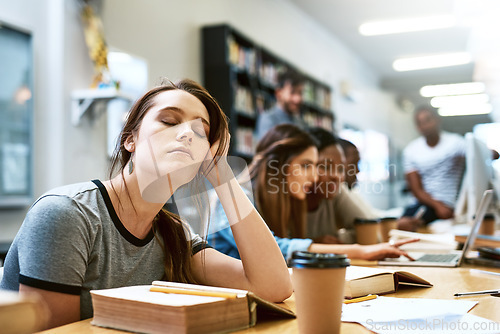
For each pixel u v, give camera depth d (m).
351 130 9.13
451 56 9.34
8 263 1.00
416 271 1.52
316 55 7.82
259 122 4.95
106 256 1.02
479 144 2.88
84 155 3.54
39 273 0.90
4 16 3.07
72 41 3.49
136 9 4.12
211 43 4.95
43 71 3.37
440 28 7.85
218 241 1.53
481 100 11.34
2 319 0.49
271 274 1.07
